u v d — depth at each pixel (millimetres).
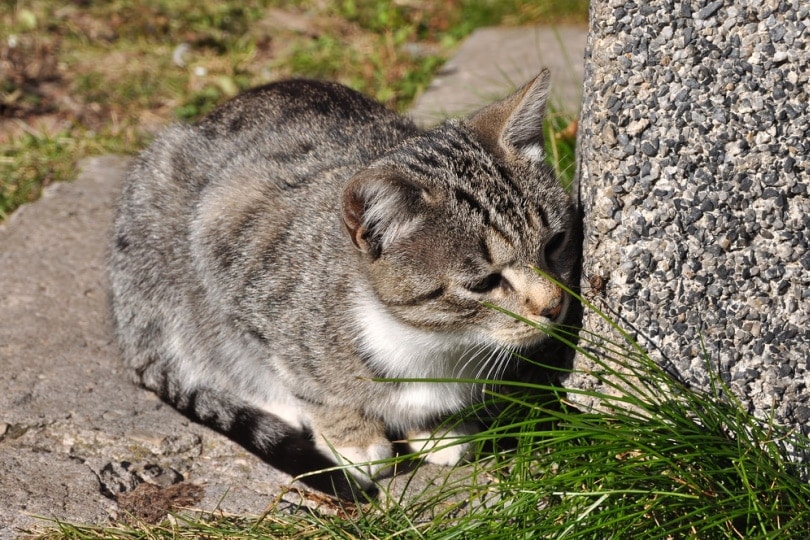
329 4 10477
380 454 4379
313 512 3984
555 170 4418
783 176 3578
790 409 3818
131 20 9586
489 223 3848
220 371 4844
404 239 3881
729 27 3496
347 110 5160
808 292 3676
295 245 4320
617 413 3895
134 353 4906
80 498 4047
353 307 4094
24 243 6109
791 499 3469
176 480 4207
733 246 3693
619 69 3633
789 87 3494
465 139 4172
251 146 4945
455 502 4023
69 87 8430
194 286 4734
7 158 7141
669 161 3656
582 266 4016
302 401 4445
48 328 5250
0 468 4188
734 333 3795
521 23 9875
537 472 3863
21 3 9680
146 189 5027
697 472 3590
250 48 9180
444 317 3939
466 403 4359
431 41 9828
